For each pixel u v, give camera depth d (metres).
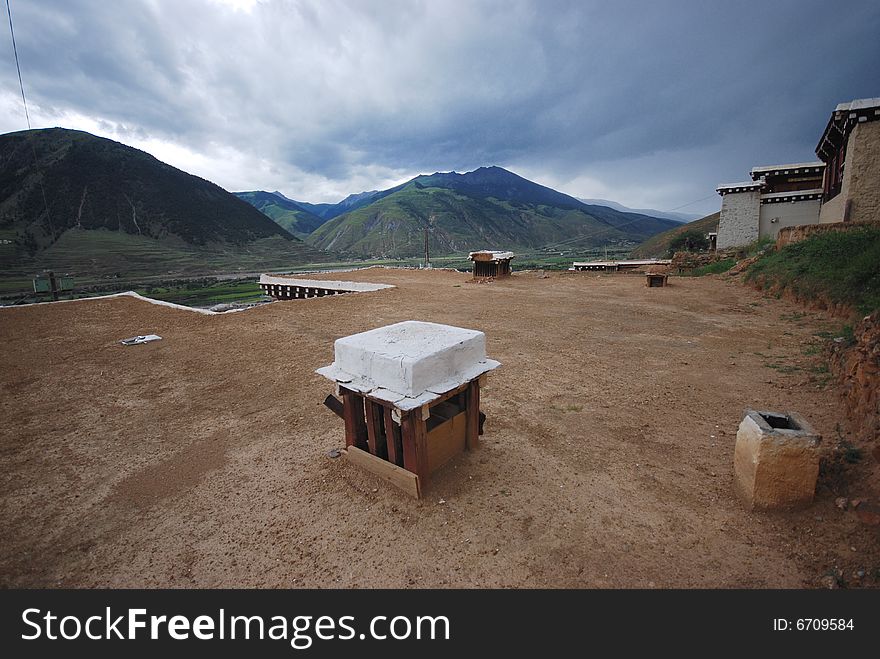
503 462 4.61
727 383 6.64
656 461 4.54
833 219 17.31
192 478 4.59
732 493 3.91
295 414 6.16
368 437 4.48
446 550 3.39
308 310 14.59
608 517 3.69
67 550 3.58
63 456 5.16
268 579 3.20
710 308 12.85
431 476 4.37
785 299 13.23
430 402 3.79
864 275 10.16
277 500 4.13
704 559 3.17
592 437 5.13
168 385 7.59
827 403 5.50
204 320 13.00
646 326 10.82
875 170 14.63
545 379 7.16
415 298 16.98
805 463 3.42
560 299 15.78
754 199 24.59
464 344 4.41
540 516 3.73
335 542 3.53
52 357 9.40
